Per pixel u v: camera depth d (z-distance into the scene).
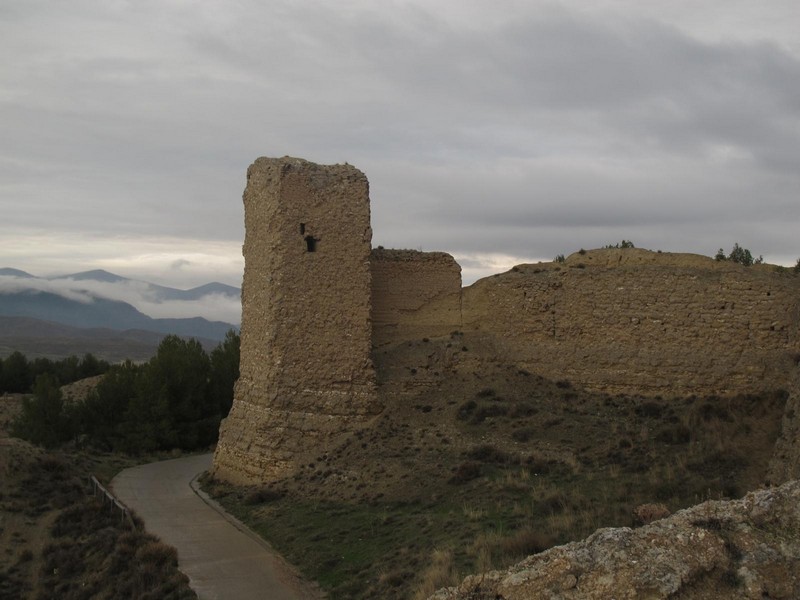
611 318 26.91
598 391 26.44
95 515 26.19
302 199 27.53
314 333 27.17
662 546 10.47
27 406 41.34
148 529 23.58
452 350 28.69
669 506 17.17
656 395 25.61
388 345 29.47
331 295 27.39
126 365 46.66
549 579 10.38
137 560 20.86
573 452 22.58
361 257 27.72
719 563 10.30
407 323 29.91
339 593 17.02
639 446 21.94
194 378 44.53
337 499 23.42
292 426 26.70
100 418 42.75
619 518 16.50
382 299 29.81
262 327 27.88
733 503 11.22
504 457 22.83
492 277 29.97
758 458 19.62
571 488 19.52
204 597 17.81
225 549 21.28
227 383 45.94
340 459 25.38
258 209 28.81
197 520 24.52
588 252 29.70
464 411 26.09
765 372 24.12
